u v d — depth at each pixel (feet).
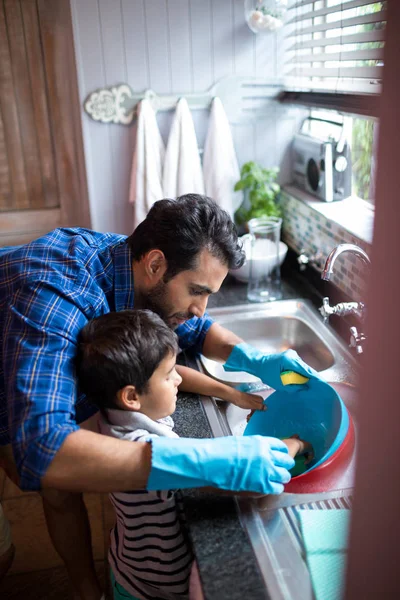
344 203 6.08
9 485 7.18
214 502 3.16
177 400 4.22
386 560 1.80
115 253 3.87
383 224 1.50
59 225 8.32
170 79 6.68
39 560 6.03
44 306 3.26
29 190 8.11
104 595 5.05
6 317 3.34
